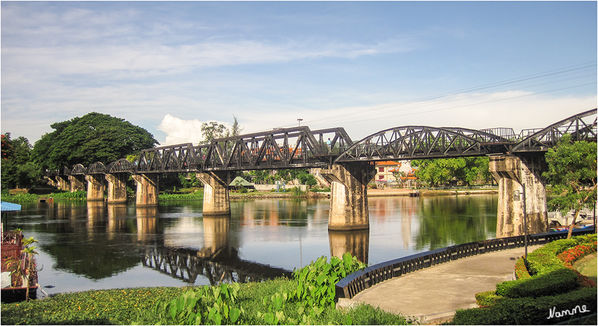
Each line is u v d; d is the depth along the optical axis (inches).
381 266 1108.5
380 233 2810.0
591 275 1119.6
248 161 3631.9
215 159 3976.4
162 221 3624.5
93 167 5940.0
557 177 1775.3
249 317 908.6
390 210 4244.6
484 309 738.2
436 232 2790.4
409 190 6643.7
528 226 2165.4
